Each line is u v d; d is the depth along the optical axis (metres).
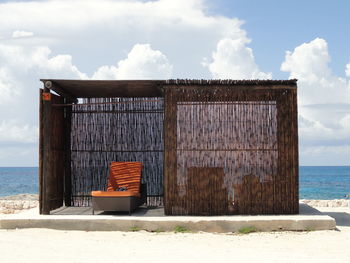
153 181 9.85
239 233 7.48
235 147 8.06
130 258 5.55
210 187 8.09
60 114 9.39
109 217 7.89
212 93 8.08
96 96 9.83
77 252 5.90
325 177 72.44
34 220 7.77
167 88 8.10
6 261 5.32
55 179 9.08
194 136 8.09
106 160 9.87
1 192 45.97
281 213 8.05
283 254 5.82
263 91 8.05
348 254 5.83
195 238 7.04
